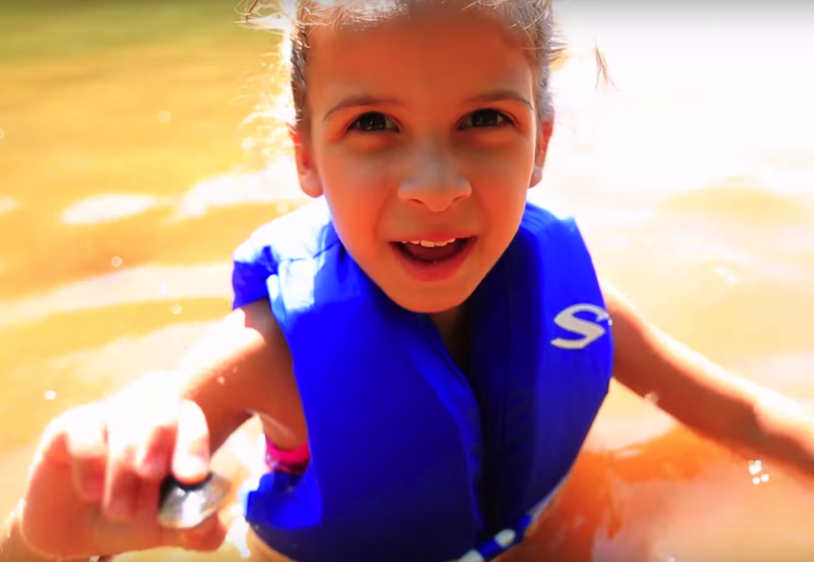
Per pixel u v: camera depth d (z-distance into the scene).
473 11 0.40
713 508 0.51
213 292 0.71
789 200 0.83
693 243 0.76
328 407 0.44
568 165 0.92
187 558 0.48
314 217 0.51
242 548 0.50
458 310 0.49
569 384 0.49
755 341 0.64
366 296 0.45
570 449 0.50
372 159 0.42
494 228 0.43
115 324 0.67
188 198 0.87
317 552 0.47
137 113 1.12
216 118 1.09
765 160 0.92
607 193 0.85
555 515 0.50
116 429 0.38
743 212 0.81
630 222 0.80
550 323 0.48
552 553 0.48
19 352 0.64
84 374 0.62
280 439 0.49
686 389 0.56
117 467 0.37
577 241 0.52
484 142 0.42
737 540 0.48
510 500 0.48
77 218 0.83
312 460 0.46
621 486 0.53
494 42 0.41
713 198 0.84
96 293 0.71
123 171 0.93
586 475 0.54
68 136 1.04
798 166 0.90
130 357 0.63
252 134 0.89
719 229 0.78
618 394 0.62
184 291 0.71
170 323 0.67
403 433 0.44
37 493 0.39
